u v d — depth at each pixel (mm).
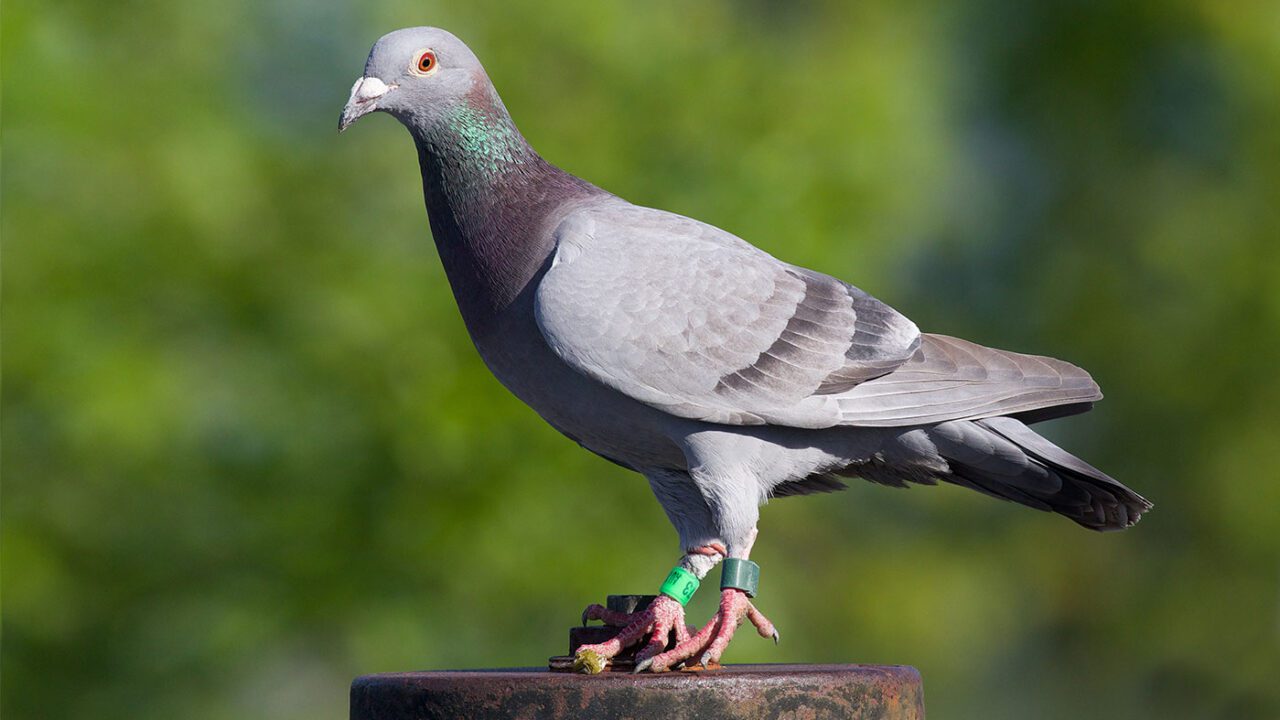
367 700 4598
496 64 13312
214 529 13812
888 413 5602
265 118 14305
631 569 13305
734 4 19875
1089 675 23719
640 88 13641
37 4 12914
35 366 12797
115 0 13695
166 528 13812
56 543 13773
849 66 16625
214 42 14062
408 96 5707
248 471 13539
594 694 4352
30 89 12672
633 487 13586
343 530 13430
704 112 13688
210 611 13617
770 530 18266
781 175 13539
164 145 13086
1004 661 24234
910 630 20438
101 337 12906
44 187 13086
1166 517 22625
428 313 13062
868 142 14406
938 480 6098
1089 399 5797
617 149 13258
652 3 14227
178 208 12984
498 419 12812
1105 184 23469
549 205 5715
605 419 5617
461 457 12805
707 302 5543
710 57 14117
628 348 5422
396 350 12898
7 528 13281
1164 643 22203
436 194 5785
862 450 5797
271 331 13305
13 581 13109
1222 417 21375
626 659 5203
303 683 17078
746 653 14477
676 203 13211
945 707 23438
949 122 22359
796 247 13289
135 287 13203
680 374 5457
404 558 13281
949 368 5746
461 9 13430
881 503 21656
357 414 13062
